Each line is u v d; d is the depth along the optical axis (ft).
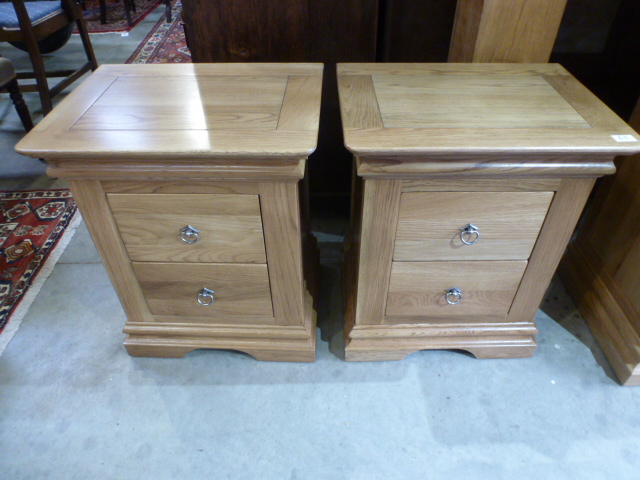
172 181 2.64
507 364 3.62
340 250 4.72
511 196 2.74
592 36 4.10
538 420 3.23
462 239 2.93
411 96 2.99
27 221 5.13
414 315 3.42
